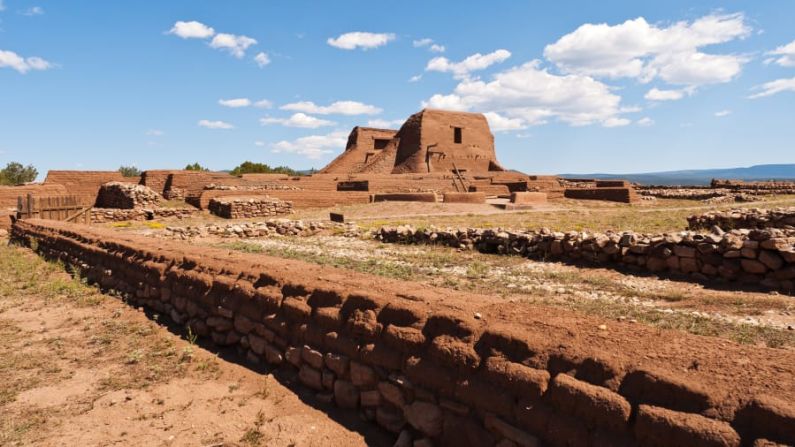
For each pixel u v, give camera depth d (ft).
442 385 11.99
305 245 49.47
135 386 16.80
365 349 14.24
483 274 31.42
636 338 10.89
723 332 18.38
